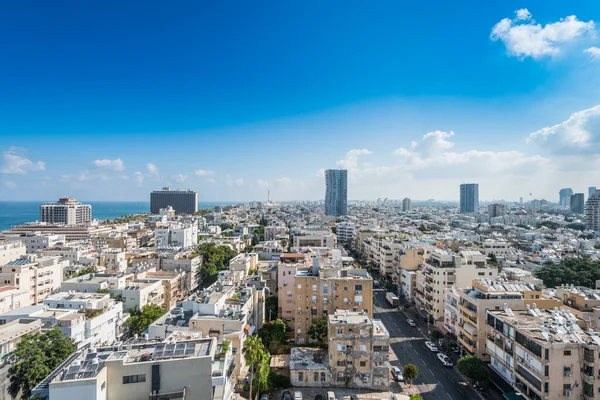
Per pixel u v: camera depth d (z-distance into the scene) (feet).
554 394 249.75
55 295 373.20
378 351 308.40
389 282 654.53
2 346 261.24
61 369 197.36
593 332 272.51
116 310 351.87
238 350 288.10
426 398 301.02
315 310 381.60
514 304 345.31
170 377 194.59
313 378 309.22
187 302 327.47
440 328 437.58
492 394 307.99
